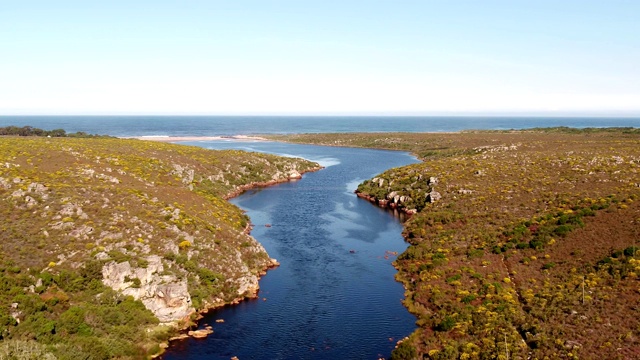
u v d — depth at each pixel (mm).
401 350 39062
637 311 39250
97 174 74875
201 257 52750
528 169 95875
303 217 87938
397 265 61875
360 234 76875
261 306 49094
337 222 84625
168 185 87375
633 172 82125
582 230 58469
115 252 46312
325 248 69250
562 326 39000
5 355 30234
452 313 45219
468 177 96062
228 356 39188
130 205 58250
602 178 80875
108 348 37375
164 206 61562
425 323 45062
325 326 44875
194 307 46125
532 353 35969
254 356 39281
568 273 49219
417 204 91188
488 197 81062
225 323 45094
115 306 42094
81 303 41281
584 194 72125
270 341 41812
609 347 34969
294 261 63375
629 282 44062
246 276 53719
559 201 71500
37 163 76438
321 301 50625
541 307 43031
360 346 41250
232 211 82500
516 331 39656
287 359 38875
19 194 53344
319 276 58031
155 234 52500
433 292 50625
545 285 47656
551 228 61031
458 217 74688
